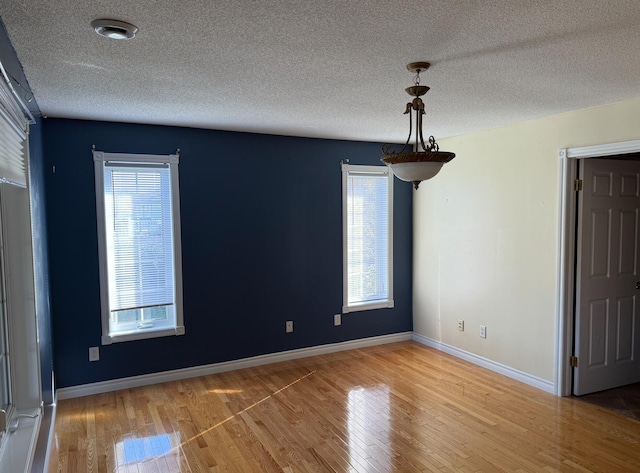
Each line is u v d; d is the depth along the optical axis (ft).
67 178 13.01
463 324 16.42
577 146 12.34
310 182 16.56
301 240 16.52
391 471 9.34
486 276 15.38
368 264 17.94
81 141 13.14
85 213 13.26
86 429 11.23
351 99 10.98
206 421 11.64
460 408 12.33
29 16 6.22
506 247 14.60
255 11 6.14
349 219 17.42
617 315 13.65
